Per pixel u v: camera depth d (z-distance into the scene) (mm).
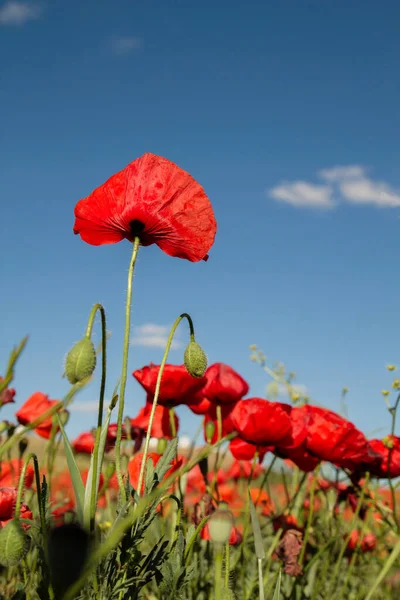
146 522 506
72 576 334
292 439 746
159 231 566
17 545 451
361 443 772
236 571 759
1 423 729
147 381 744
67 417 771
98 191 564
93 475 481
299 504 892
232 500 1015
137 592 505
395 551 705
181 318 559
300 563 755
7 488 595
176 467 665
